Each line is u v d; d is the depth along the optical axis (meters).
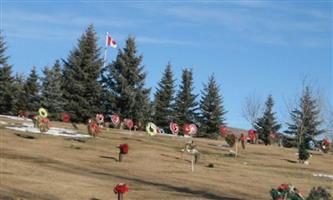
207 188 24.39
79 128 45.84
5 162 26.14
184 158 33.78
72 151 32.25
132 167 28.89
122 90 68.12
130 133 46.16
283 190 19.33
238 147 43.31
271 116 81.94
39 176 23.30
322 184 28.88
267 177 29.66
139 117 68.56
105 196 20.28
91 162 29.33
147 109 69.69
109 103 68.62
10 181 21.42
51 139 36.00
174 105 77.56
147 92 69.62
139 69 69.62
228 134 44.97
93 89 68.69
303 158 38.09
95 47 70.56
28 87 74.19
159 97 77.00
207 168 30.86
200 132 77.69
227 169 31.28
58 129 42.69
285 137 78.25
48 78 71.06
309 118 79.31
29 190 20.05
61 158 29.52
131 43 69.69
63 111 68.56
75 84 68.38
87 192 20.70
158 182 24.83
